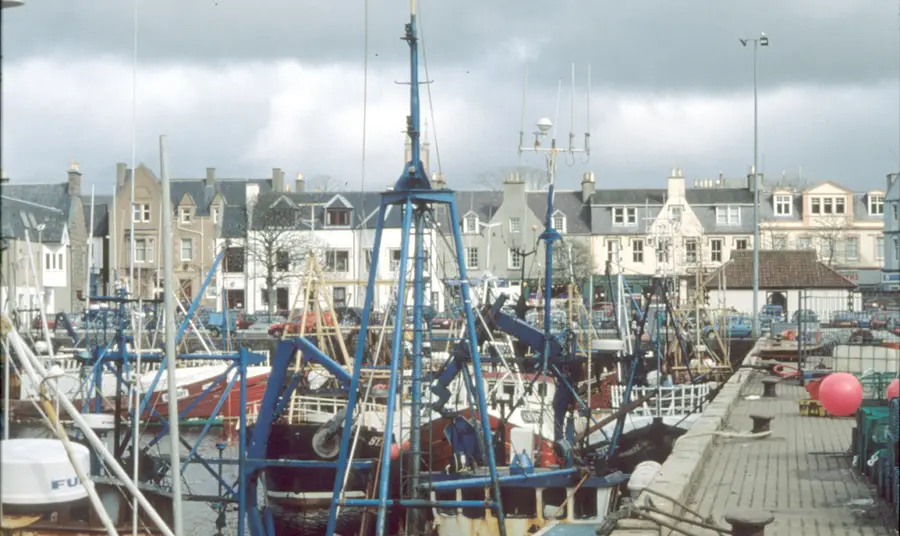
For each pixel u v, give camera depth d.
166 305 14.95
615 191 105.56
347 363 28.89
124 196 96.12
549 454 29.78
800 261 82.38
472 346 21.45
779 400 32.38
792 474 19.19
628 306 59.81
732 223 107.88
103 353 24.92
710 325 54.34
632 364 28.42
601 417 34.12
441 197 21.44
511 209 99.00
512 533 23.36
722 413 26.41
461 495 23.95
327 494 27.05
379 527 20.47
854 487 17.81
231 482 32.56
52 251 83.25
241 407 24.39
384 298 88.94
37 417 30.72
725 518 13.11
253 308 92.31
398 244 92.12
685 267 100.06
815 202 108.62
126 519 20.89
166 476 26.36
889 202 102.25
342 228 93.12
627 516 13.90
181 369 44.12
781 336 54.22
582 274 89.81
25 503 15.17
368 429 26.45
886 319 30.56
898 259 101.44
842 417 27.72
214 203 96.31
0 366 11.95
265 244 86.56
